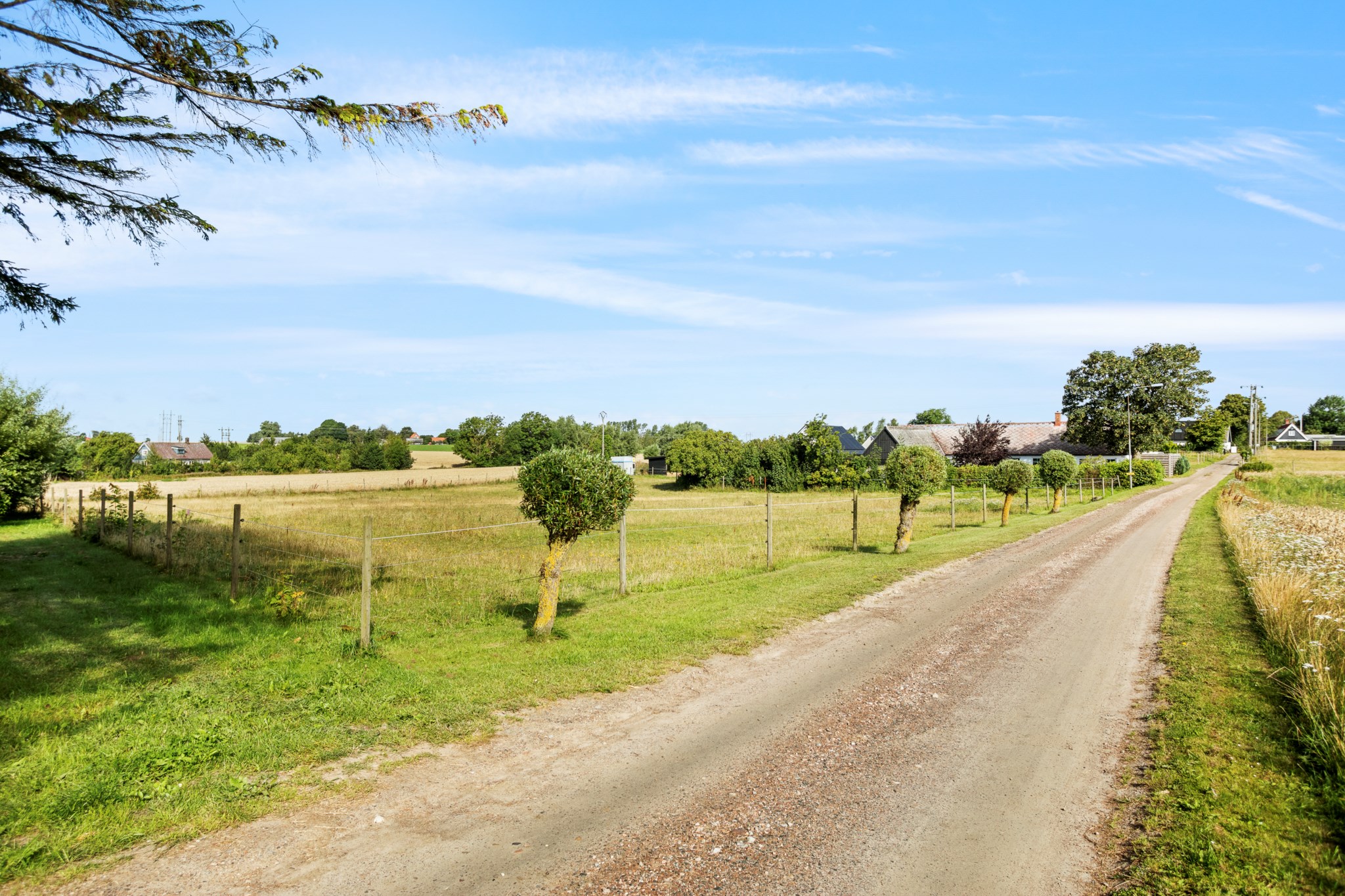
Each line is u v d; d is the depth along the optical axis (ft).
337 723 19.75
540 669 24.90
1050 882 12.42
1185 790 15.57
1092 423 226.38
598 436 382.63
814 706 21.59
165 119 22.17
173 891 11.96
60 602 36.88
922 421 409.69
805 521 86.94
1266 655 25.84
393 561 51.47
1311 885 12.02
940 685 23.73
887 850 13.47
